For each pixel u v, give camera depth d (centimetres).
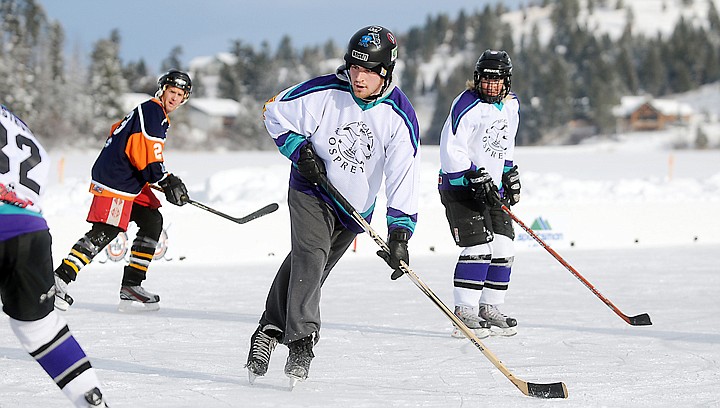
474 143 1230
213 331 1199
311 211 873
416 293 1593
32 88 14738
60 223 1836
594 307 1446
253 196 2267
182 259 1967
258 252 2038
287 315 856
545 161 7650
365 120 859
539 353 1081
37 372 913
